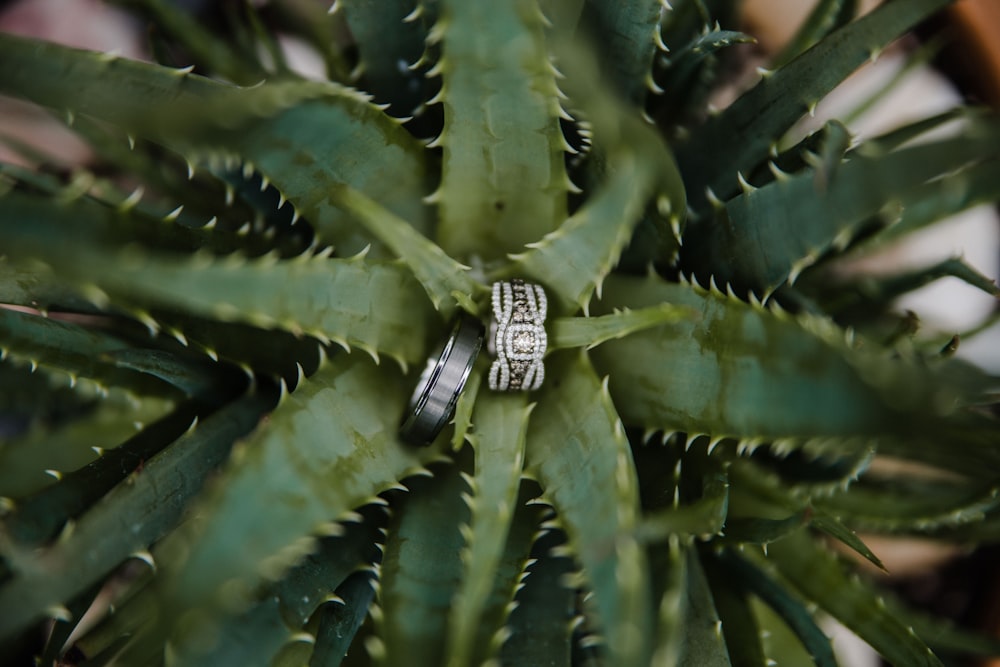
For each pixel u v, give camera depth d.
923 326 0.36
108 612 0.30
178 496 0.28
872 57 0.28
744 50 0.36
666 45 0.33
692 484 0.29
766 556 0.29
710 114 0.30
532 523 0.28
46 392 0.34
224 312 0.25
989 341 0.36
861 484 0.33
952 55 0.36
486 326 0.27
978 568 0.35
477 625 0.27
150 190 0.34
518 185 0.28
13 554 0.26
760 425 0.27
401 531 0.28
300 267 0.26
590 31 0.29
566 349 0.28
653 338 0.28
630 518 0.25
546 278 0.27
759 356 0.26
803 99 0.29
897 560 0.35
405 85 0.30
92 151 0.36
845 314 0.33
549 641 0.28
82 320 0.35
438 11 0.28
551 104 0.27
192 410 0.30
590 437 0.27
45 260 0.24
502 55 0.26
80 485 0.28
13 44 0.24
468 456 0.29
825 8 0.32
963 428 0.26
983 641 0.32
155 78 0.25
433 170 0.28
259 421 0.29
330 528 0.27
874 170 0.26
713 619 0.28
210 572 0.25
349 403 0.27
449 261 0.26
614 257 0.26
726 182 0.30
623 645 0.24
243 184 0.30
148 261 0.24
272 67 0.35
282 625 0.27
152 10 0.32
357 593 0.29
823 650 0.29
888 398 0.24
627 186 0.25
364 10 0.29
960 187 0.26
